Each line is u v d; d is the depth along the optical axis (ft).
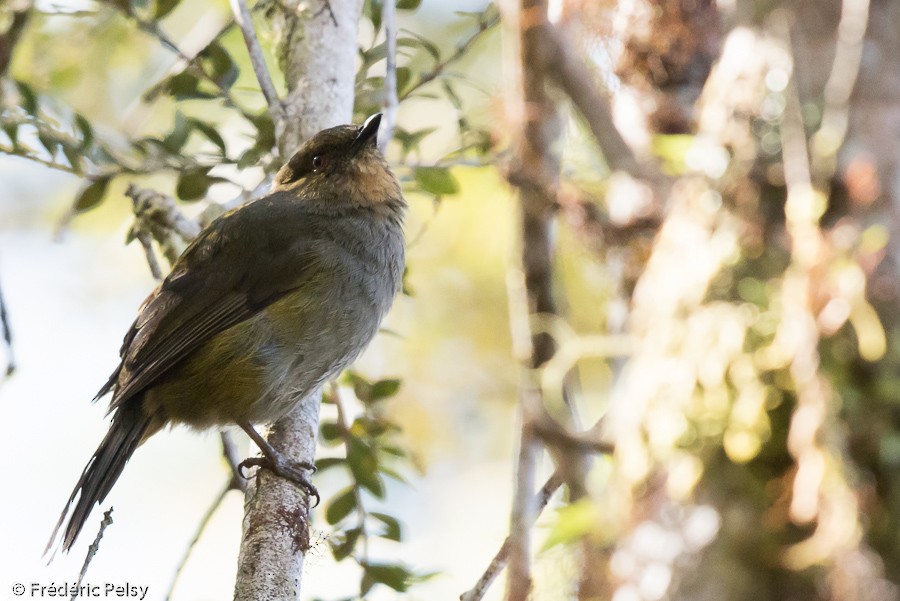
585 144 32.73
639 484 18.29
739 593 17.10
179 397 35.01
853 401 17.16
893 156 17.87
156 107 50.47
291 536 29.01
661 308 19.26
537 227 27.84
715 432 17.90
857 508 16.66
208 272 35.29
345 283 35.58
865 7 17.78
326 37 36.65
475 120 43.24
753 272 18.44
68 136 35.37
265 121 36.94
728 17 20.34
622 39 33.01
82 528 32.99
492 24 37.65
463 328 51.57
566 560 20.62
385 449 34.68
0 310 31.55
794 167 17.88
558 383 21.80
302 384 35.24
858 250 17.47
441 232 50.65
